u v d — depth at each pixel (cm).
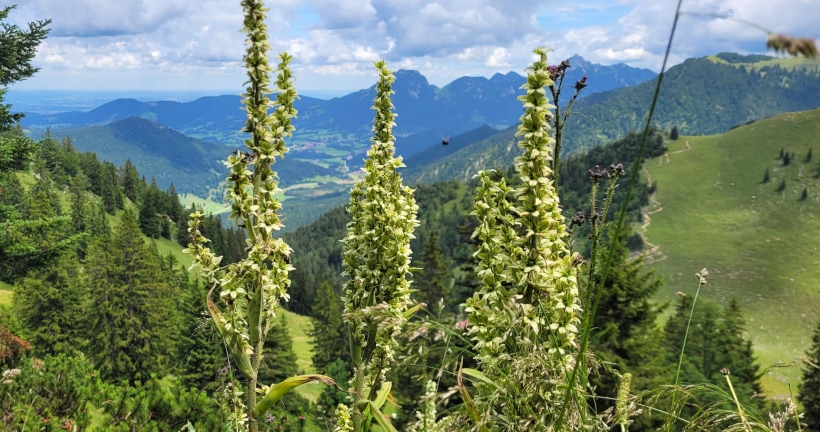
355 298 511
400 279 500
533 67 330
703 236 19125
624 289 2286
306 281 14175
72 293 5866
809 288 15288
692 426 272
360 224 516
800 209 19450
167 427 924
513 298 308
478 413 270
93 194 19400
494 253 346
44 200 11344
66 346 5522
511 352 317
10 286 8494
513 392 277
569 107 374
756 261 17112
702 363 2994
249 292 458
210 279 464
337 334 6681
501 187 347
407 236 515
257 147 449
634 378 2178
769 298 15112
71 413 961
